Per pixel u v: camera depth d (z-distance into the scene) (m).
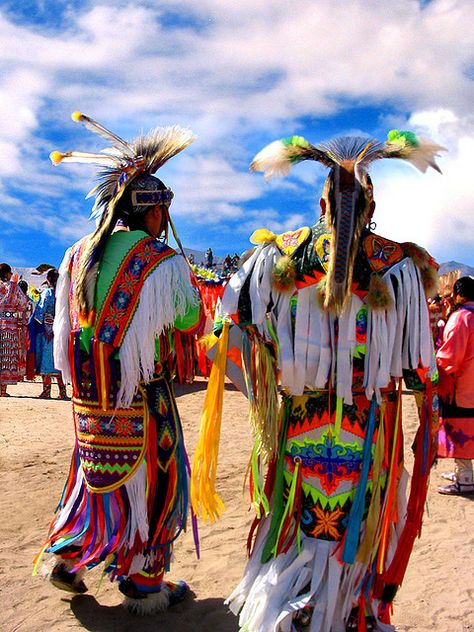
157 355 2.90
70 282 2.99
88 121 2.88
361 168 2.46
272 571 2.49
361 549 2.46
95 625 3.02
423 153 2.57
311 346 2.45
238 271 2.57
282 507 2.56
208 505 2.68
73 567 3.02
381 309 2.43
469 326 4.93
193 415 8.52
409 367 2.52
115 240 2.84
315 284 2.48
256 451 2.57
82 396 2.90
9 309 10.45
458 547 4.12
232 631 3.02
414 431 7.65
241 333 2.56
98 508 2.87
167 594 3.20
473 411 5.02
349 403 2.45
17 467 5.65
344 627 2.49
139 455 2.85
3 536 4.09
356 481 2.48
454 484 5.21
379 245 2.53
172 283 2.78
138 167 2.89
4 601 3.23
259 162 2.64
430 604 3.36
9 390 11.37
